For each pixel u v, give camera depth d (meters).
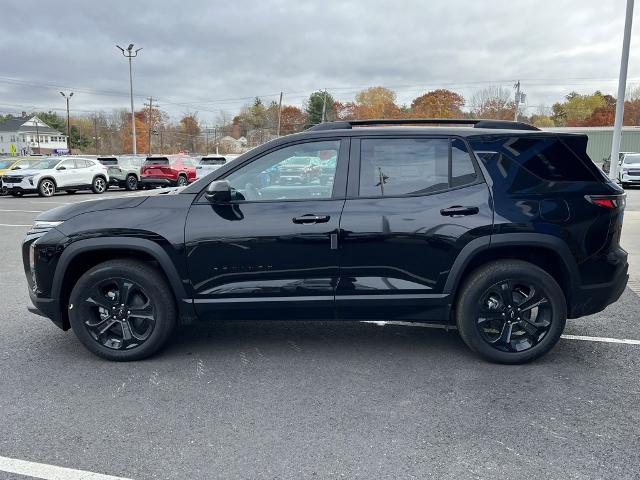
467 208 3.93
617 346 4.53
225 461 2.86
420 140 4.07
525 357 4.09
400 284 4.01
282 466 2.81
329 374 3.99
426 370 4.05
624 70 14.00
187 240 3.99
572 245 3.96
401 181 4.05
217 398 3.60
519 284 4.04
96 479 2.71
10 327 5.11
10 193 21.95
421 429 3.17
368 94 80.31
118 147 96.81
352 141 4.10
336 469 2.79
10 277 7.27
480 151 4.04
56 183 21.95
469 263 3.99
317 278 4.02
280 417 3.33
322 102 80.25
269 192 4.09
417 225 3.94
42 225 4.17
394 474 2.74
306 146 4.09
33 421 3.29
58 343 4.67
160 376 3.96
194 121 96.56
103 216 4.07
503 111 70.88
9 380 3.90
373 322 5.22
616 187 4.14
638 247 8.83
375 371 4.04
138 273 4.07
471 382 3.82
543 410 3.40
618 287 4.12
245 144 95.88
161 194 4.20
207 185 4.10
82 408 3.46
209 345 4.61
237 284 4.04
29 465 2.83
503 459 2.86
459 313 4.09
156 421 3.29
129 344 4.21
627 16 13.64
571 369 4.05
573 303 4.09
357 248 3.97
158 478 2.72
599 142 47.94
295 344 4.62
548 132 4.08
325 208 3.98
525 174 4.01
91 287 4.11
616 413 3.36
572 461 2.84
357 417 3.33
